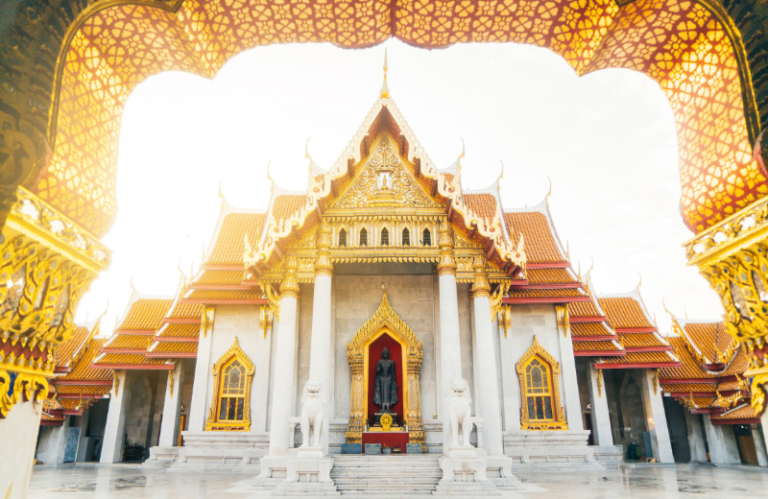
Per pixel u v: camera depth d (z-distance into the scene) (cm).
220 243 3269
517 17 799
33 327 548
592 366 3366
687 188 688
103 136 682
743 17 568
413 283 2355
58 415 3550
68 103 606
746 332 605
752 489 1925
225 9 743
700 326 4325
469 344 2309
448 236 1973
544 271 3050
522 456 2628
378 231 2012
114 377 3525
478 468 1616
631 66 770
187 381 3994
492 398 1847
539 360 2820
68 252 573
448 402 1764
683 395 3750
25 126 504
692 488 1952
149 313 3659
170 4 642
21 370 545
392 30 859
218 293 2845
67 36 567
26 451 558
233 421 2681
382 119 2108
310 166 1977
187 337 3133
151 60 740
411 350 2192
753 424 3388
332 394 2209
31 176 502
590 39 766
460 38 865
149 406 3959
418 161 1969
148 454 3856
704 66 668
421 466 1811
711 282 653
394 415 2119
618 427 4134
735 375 3628
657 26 674
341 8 782
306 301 2322
